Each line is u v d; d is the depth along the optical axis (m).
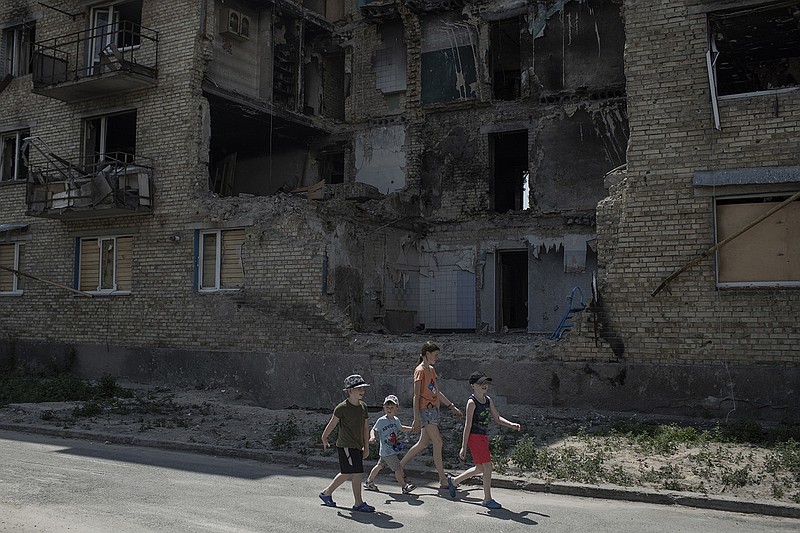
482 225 21.30
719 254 12.65
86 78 19.02
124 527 6.46
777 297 12.12
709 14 13.12
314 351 16.19
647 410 12.72
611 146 19.75
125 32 20.75
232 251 17.97
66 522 6.58
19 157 22.22
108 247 20.05
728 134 12.68
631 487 8.22
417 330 21.70
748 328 12.26
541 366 13.59
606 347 13.17
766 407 11.98
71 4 21.33
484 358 14.12
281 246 16.98
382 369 15.19
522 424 12.34
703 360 12.51
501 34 22.83
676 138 13.03
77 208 18.94
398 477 8.27
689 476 8.72
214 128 23.00
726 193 12.61
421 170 22.41
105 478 8.79
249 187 25.36
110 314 19.53
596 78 20.09
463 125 21.92
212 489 8.29
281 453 10.44
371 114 23.56
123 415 13.92
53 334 20.53
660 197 13.05
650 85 13.30
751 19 13.65
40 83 19.94
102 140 20.59
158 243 18.89
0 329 21.56
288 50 23.17
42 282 20.92
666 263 12.92
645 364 12.83
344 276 18.59
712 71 12.80
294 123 22.55
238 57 21.19
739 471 8.48
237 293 17.48
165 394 16.75
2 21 22.83
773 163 12.34
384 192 22.92
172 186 18.80
